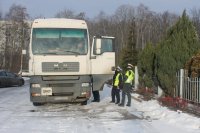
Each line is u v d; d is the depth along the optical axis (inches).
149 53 844.6
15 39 3046.3
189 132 431.2
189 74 629.9
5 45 2987.2
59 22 662.5
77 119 539.8
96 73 682.2
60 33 654.5
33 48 647.8
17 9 3139.8
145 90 818.8
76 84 646.5
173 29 695.7
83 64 650.2
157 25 3395.7
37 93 640.4
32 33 653.3
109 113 597.9
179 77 644.1
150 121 513.7
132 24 1641.2
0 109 664.4
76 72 647.1
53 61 644.1
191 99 598.5
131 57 1566.2
